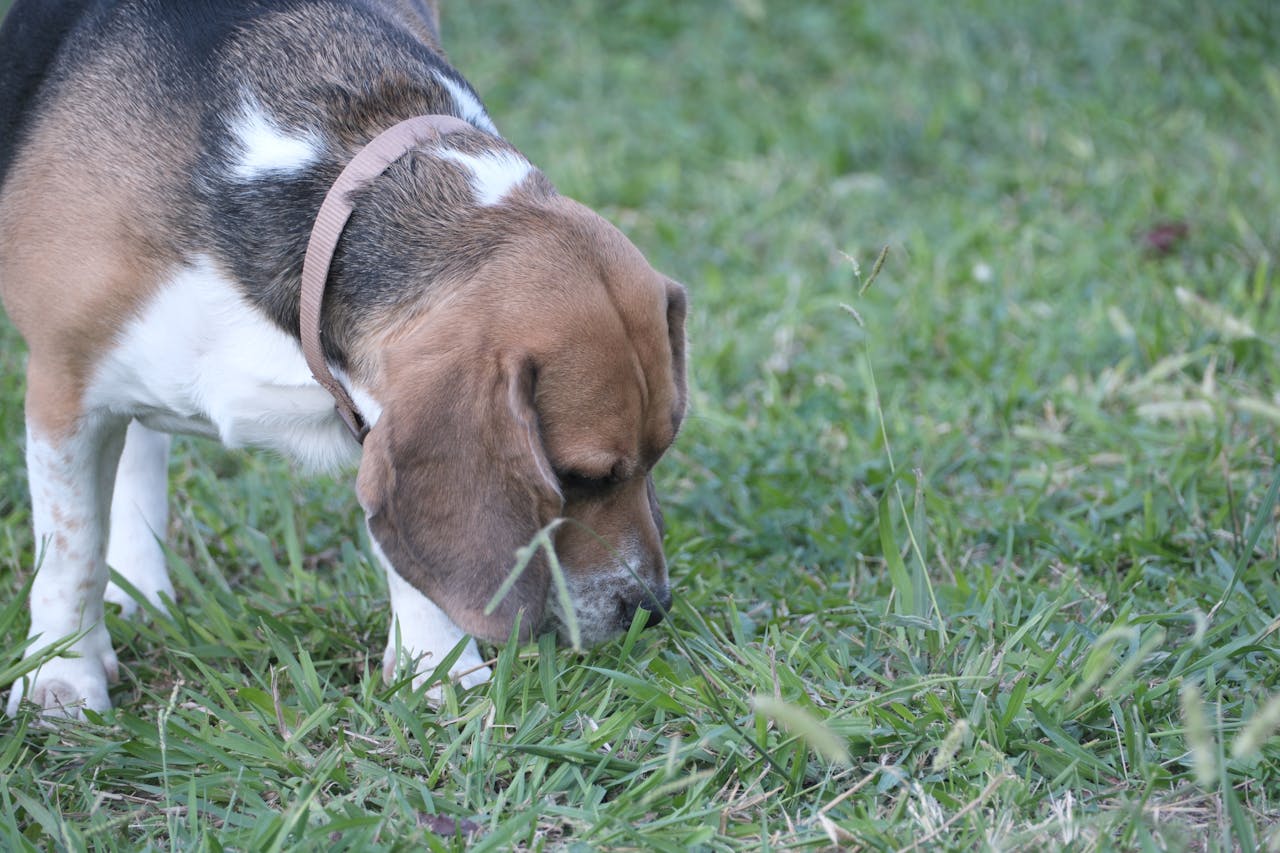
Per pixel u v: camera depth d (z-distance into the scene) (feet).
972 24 27.66
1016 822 9.50
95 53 11.52
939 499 14.26
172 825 9.33
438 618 11.87
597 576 10.81
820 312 19.36
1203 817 9.57
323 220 10.58
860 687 11.31
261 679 11.41
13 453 15.57
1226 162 22.04
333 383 10.73
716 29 29.37
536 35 29.94
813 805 9.88
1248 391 16.33
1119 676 9.61
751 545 14.19
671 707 10.58
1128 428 15.96
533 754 10.16
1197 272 19.43
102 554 11.93
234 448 11.49
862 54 27.68
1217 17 26.48
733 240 21.52
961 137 24.50
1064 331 18.03
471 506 9.74
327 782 10.21
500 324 9.90
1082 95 25.14
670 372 10.53
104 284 10.78
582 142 24.99
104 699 11.78
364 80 11.42
